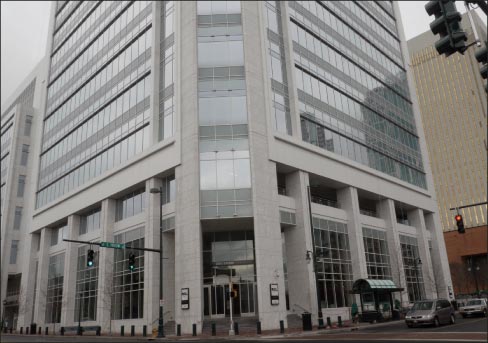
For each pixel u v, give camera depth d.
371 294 33.41
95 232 45.69
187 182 34.47
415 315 25.00
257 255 32.22
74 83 56.59
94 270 44.72
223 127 35.41
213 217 33.12
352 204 42.94
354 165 44.38
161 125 39.44
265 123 36.34
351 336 21.50
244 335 27.22
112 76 48.34
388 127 54.12
